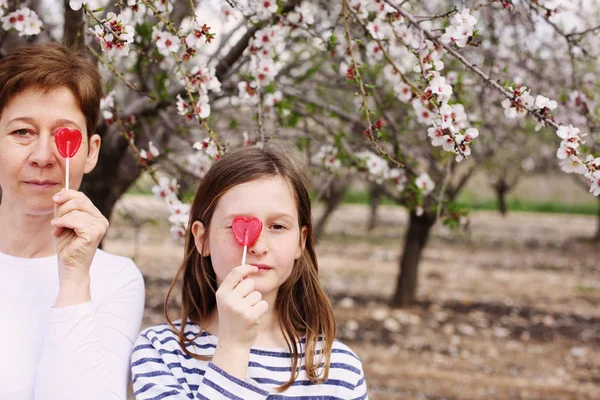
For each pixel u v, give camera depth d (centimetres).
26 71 142
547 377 547
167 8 197
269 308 154
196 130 299
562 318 749
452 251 1237
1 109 145
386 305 770
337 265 1033
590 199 2133
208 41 189
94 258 156
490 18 317
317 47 312
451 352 604
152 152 239
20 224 149
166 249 1054
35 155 142
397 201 500
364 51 253
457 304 791
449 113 178
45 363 131
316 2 288
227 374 130
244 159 152
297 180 154
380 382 512
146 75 283
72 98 146
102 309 150
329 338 155
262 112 241
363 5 210
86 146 152
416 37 212
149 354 147
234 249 144
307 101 298
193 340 151
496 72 299
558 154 174
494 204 2075
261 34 228
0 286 146
